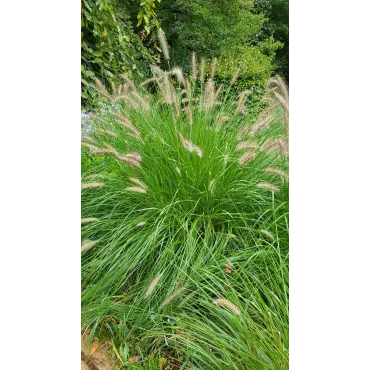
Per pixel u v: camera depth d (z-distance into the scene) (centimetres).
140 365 127
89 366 130
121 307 130
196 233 131
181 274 127
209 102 132
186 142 129
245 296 125
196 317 125
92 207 136
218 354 123
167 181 135
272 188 125
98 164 138
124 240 132
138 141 137
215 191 132
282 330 121
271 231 128
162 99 136
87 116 139
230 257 128
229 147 133
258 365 119
